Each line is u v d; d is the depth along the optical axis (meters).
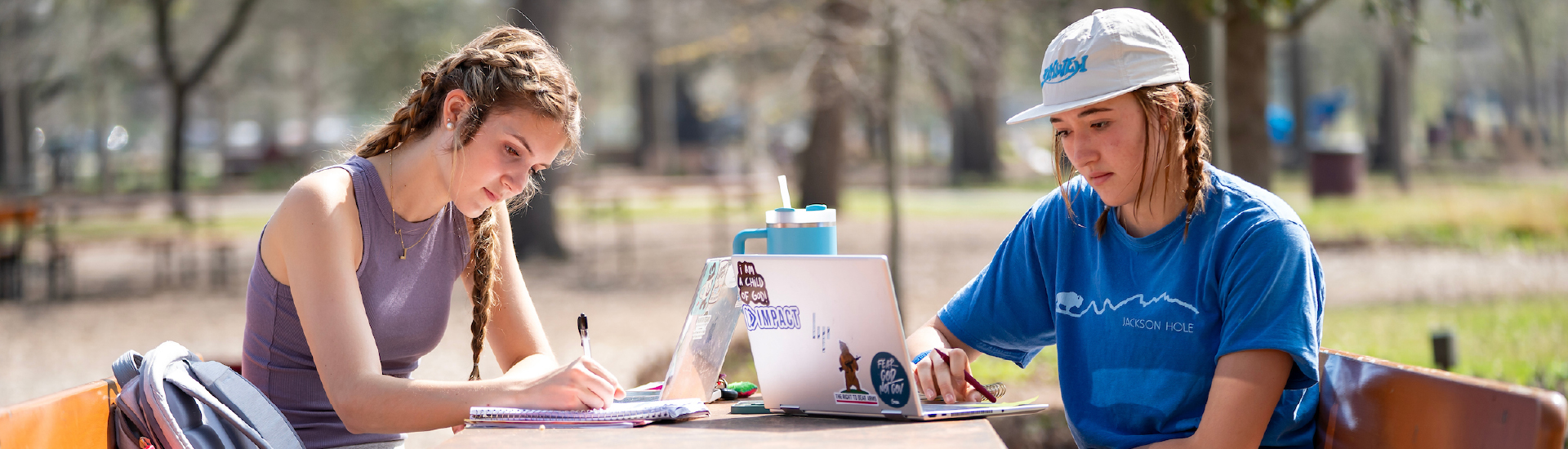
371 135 2.27
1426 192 19.11
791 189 19.80
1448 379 1.71
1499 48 29.02
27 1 19.53
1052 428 4.64
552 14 11.45
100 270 12.53
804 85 9.41
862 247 13.33
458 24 24.94
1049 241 2.27
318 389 2.20
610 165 32.28
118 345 7.84
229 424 1.87
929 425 1.76
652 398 2.16
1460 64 32.78
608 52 24.83
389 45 25.00
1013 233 2.35
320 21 24.22
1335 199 17.91
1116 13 1.96
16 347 7.80
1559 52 28.33
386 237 2.15
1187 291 1.99
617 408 1.88
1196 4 6.28
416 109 2.15
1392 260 10.57
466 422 1.85
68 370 7.02
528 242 12.46
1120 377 2.09
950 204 19.95
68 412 1.77
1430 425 1.73
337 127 39.69
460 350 6.92
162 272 12.26
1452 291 8.41
